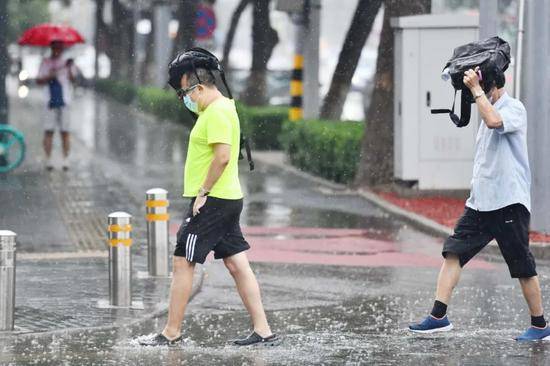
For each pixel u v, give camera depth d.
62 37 69.12
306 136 61.19
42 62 60.84
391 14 53.53
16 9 159.75
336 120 65.69
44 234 40.06
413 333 23.73
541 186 37.88
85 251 36.56
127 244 27.17
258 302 22.67
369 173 53.50
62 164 61.50
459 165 50.00
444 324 23.75
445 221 42.50
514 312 26.28
